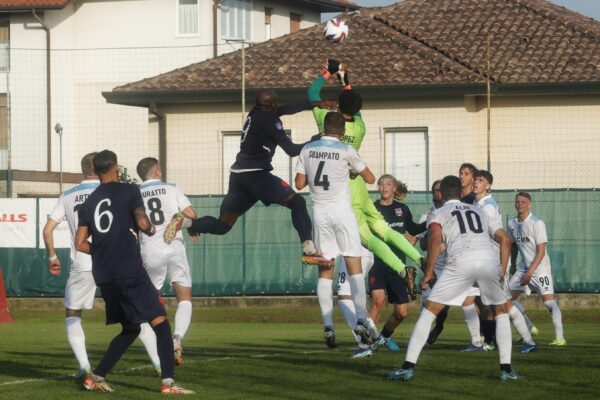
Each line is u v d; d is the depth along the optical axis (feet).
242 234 216.95
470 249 85.35
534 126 241.55
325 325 110.42
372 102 247.29
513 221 135.74
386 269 115.96
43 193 301.84
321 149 101.71
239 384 85.92
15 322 196.24
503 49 263.08
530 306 205.77
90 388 82.84
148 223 79.87
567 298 207.51
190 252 218.18
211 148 257.75
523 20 276.82
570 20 274.98
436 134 244.22
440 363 99.91
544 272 134.10
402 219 120.16
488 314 119.24
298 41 279.49
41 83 364.38
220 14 362.12
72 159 359.25
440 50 266.77
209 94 254.88
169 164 260.01
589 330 165.07
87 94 361.10
